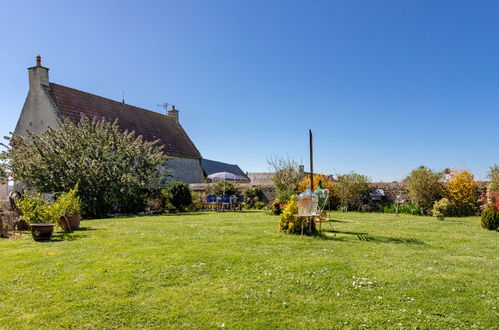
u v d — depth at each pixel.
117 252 6.21
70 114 21.66
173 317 3.49
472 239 7.94
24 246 6.89
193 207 19.25
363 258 5.83
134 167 17.08
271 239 7.68
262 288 4.31
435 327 3.28
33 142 15.12
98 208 15.76
